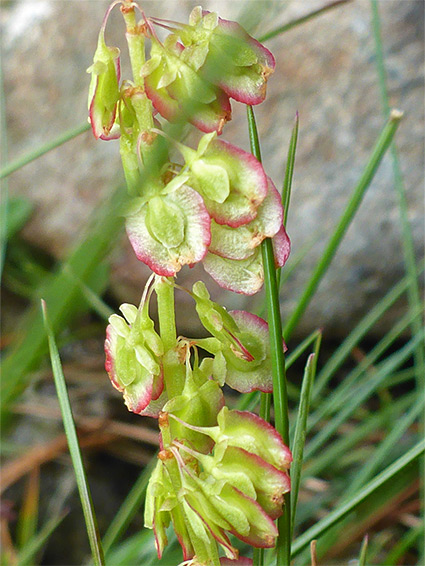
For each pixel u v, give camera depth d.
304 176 0.16
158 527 0.05
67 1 0.18
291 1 0.16
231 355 0.05
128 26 0.05
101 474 0.16
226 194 0.05
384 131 0.08
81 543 0.16
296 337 0.17
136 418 0.17
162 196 0.05
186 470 0.05
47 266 0.18
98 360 0.18
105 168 0.17
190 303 0.17
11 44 0.18
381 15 0.16
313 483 0.15
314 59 0.16
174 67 0.05
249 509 0.05
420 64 0.16
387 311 0.17
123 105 0.05
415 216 0.16
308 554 0.12
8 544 0.14
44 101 0.18
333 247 0.08
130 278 0.17
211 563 0.05
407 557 0.15
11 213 0.18
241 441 0.05
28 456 0.16
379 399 0.17
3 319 0.18
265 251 0.05
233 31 0.05
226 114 0.05
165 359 0.05
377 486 0.07
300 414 0.06
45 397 0.17
